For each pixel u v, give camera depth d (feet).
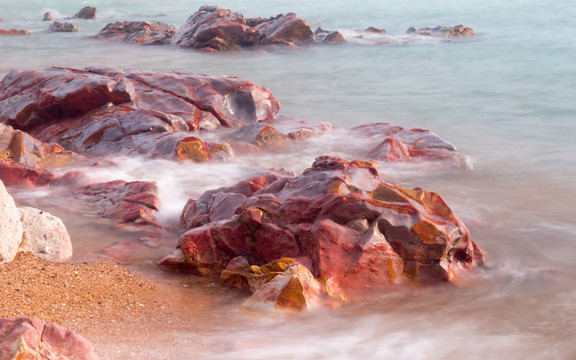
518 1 158.92
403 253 26.00
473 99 68.23
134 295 24.26
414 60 91.97
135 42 108.27
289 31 103.91
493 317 23.41
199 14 106.73
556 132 55.01
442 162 43.91
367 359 20.07
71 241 29.43
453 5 159.84
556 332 22.18
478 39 110.42
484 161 46.52
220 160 42.60
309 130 49.78
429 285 26.00
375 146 45.98
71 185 37.09
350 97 70.23
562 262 28.84
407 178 41.83
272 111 55.26
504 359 20.26
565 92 70.03
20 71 55.16
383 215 26.05
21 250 26.37
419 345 21.16
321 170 29.91
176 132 45.32
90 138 46.39
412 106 65.87
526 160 46.75
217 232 27.32
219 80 54.13
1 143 41.81
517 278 27.17
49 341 15.26
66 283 24.47
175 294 24.86
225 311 23.52
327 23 139.85
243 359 19.38
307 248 26.05
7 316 20.54
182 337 20.98
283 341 21.17
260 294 23.77
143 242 30.01
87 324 21.26
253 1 183.21
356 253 25.23
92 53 98.43
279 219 27.20
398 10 156.15
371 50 101.30
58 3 182.91
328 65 88.84
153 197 33.76
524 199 37.86
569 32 112.68
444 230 26.09
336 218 26.43
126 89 50.11
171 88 52.95
